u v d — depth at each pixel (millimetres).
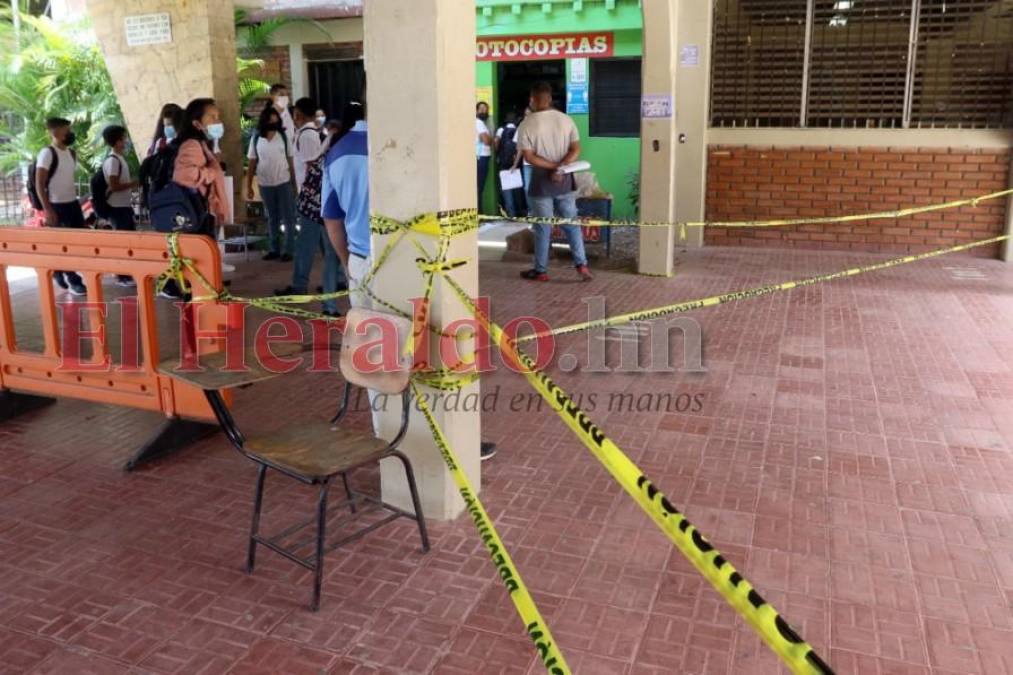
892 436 4547
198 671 2697
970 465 4180
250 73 12477
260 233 10531
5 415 4859
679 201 10648
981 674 2670
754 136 10320
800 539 3486
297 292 7676
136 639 2859
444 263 3365
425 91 3236
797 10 9906
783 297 7824
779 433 4602
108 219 8180
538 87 8164
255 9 12039
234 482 4043
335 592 3117
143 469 4199
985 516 3668
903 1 9539
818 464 4203
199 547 3447
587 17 11867
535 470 4145
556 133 8180
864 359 5926
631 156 12531
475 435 3750
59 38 11164
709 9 9969
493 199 12914
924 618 2955
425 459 3562
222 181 7348
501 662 2730
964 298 7754
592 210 9742
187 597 3100
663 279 8711
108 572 3271
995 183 9617
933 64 9617
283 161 9344
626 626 2914
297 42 13203
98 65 11164
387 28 3244
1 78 11062
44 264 4562
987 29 9359
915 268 9227
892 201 10031
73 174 7957
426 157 3295
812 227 10352
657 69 8320
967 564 3291
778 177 10352
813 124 10180
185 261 4160
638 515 3691
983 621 2936
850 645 2811
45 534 3561
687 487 3963
